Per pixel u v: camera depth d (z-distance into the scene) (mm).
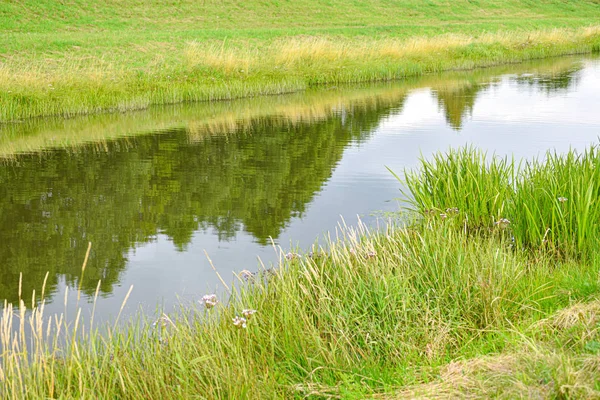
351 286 5625
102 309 6656
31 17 33406
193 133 16016
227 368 4410
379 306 5227
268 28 37000
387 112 18641
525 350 4297
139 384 4469
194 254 8227
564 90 22156
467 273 5691
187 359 4762
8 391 4254
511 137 14617
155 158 13414
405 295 5344
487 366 4086
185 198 10688
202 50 24578
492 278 5668
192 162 13102
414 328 5051
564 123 16266
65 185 11430
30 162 13078
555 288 5703
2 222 9492
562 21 48219
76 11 36000
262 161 13141
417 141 14633
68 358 4797
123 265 7898
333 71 25141
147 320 5926
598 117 17125
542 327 4734
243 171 12359
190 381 4559
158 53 25016
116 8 38281
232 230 9102
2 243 8641
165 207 10211
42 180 11742
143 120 17750
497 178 8586
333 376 4582
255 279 6531
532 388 3693
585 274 5969
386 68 26125
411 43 30141
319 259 6613
